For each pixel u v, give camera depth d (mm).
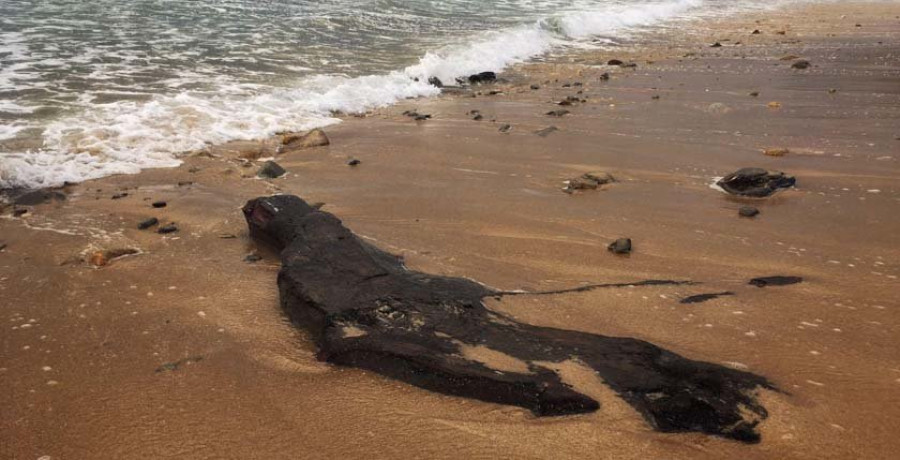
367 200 6168
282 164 7250
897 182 6609
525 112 9922
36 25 12898
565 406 3039
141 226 5441
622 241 5078
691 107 10133
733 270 4734
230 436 2988
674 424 2945
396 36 14578
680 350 3598
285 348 3693
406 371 3340
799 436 2883
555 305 4059
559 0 23281
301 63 11727
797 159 7414
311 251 4367
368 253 4434
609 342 3498
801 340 3719
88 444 2945
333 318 3695
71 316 4051
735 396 3117
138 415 3135
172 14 14820
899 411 3062
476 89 11672
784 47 16391
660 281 4504
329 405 3186
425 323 3633
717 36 18562
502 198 6289
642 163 7391
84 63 10516
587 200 6254
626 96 11047
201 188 6391
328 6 17031
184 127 8047
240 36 13352
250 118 8664
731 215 5859
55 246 5016
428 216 5797
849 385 3270
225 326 3957
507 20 17562
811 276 4605
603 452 2816
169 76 10180
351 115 9562
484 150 7898
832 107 9914
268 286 4473
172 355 3648
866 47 16047
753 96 10820
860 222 5629
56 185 6262
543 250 5098
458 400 3170
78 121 7801
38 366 3521
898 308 4102
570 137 8477
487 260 4887
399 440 2939
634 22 20844
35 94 8734
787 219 5723
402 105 10312
